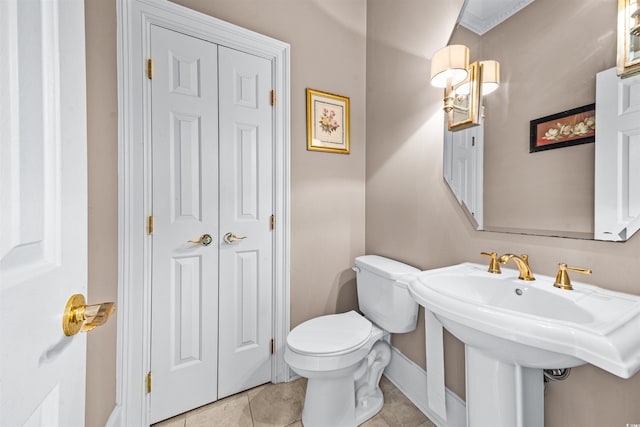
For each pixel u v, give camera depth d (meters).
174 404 1.37
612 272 0.80
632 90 0.76
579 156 0.87
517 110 1.04
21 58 0.36
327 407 1.26
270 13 1.58
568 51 0.89
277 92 1.61
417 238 1.51
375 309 1.50
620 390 0.80
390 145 1.70
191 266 1.41
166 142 1.35
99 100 1.07
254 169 1.58
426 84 1.44
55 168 0.43
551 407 0.94
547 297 0.83
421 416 1.40
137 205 1.26
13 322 0.33
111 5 1.16
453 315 0.76
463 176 1.24
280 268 1.64
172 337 1.37
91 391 0.97
